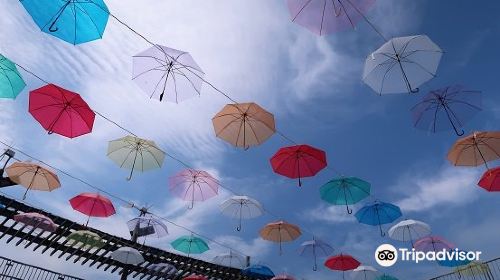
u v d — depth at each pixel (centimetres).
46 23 389
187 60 537
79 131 511
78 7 400
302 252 1143
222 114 580
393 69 518
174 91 552
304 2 449
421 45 506
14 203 1058
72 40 400
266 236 975
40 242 1108
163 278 1326
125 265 1245
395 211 877
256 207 951
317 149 632
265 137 586
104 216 914
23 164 782
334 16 446
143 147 763
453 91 582
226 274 1465
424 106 601
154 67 546
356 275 1207
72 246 1115
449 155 635
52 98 500
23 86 503
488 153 600
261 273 1323
